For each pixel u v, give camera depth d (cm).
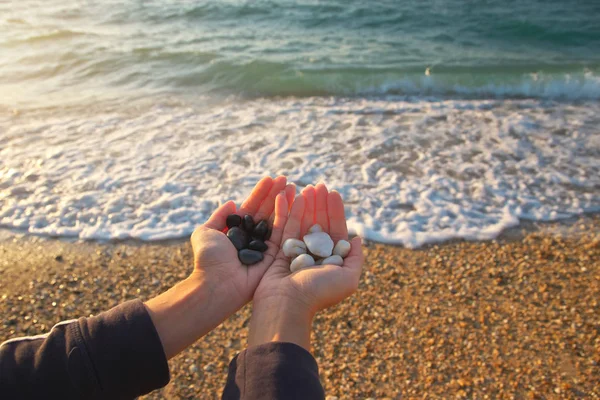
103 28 386
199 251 55
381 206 150
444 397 93
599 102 244
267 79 269
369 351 103
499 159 179
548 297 116
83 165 174
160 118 218
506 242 136
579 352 101
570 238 137
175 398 94
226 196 155
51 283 123
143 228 142
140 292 121
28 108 228
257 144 190
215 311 50
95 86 263
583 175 168
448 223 143
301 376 36
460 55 326
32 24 392
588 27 376
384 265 127
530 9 432
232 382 37
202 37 364
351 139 195
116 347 35
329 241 61
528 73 285
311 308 49
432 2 459
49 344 35
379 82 270
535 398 92
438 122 213
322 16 420
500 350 103
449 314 112
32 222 145
